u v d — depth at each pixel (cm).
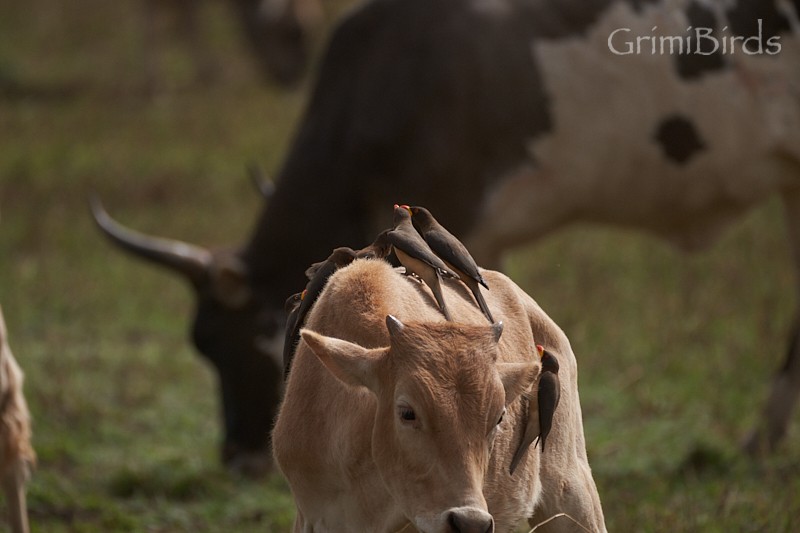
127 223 5200
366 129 2909
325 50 3061
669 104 2888
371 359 1464
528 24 2883
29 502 2667
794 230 3058
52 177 5859
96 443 3103
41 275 4491
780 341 3503
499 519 1645
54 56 9094
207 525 2627
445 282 1709
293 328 1741
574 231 4866
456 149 2841
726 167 2941
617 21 2880
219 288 2978
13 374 2286
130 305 4269
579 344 3550
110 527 2583
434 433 1412
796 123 2936
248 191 5662
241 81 8431
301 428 1617
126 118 7206
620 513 2445
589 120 2878
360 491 1564
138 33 9550
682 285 4050
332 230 2972
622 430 3047
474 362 1430
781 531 2327
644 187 2955
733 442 2939
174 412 3341
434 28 2892
